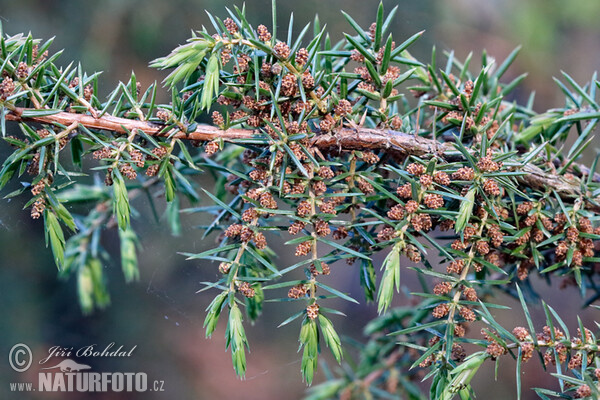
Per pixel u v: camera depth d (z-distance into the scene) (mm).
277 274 316
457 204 329
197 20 856
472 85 342
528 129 364
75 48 828
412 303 424
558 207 338
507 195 337
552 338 319
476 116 337
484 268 341
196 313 933
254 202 319
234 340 317
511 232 328
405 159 335
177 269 919
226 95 322
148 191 411
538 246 332
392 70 337
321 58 353
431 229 331
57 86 316
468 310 320
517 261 341
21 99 317
